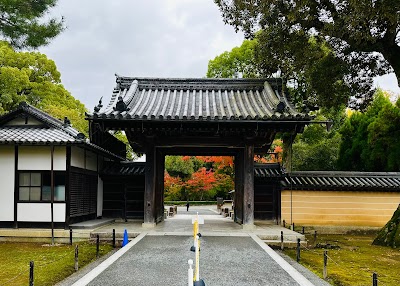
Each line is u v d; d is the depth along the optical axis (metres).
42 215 13.50
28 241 13.14
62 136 13.52
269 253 9.68
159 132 14.04
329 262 10.73
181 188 38.16
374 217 17.48
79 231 13.12
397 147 20.22
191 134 14.30
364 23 11.41
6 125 14.40
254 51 16.19
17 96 23.11
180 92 15.98
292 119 12.52
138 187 17.33
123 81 16.38
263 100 15.23
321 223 17.42
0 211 13.53
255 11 13.52
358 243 14.68
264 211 17.33
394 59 14.11
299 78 19.53
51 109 26.53
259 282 7.10
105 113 12.59
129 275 7.52
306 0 12.14
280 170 17.58
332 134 30.47
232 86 16.14
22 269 9.15
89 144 13.76
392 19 10.91
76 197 14.27
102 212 17.31
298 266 9.87
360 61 15.14
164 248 10.26
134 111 13.58
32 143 12.95
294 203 17.47
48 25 12.09
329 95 15.16
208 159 31.75
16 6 11.38
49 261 9.95
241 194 15.18
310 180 17.64
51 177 13.12
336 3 12.62
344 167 26.59
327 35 12.88
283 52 14.84
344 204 17.52
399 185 17.39
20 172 13.70
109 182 17.47
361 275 9.19
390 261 11.08
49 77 30.58
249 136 13.93
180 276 7.45
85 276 7.43
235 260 8.91
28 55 28.59
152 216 14.29
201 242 11.24
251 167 13.98
